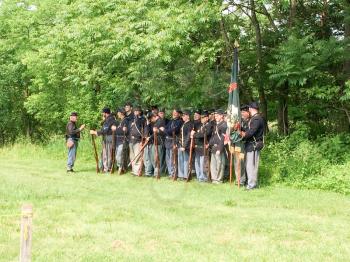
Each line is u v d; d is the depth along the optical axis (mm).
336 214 9727
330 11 16406
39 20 22875
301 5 16844
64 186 12438
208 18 14133
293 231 8453
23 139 24047
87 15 16562
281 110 16547
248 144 12328
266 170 13562
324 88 14156
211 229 8508
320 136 15617
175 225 8695
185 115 13875
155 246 7508
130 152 14984
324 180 12320
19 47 24703
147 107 17234
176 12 14570
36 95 22625
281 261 6875
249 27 17328
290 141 14617
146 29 14922
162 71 15492
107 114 15484
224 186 12742
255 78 16578
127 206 10125
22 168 16281
